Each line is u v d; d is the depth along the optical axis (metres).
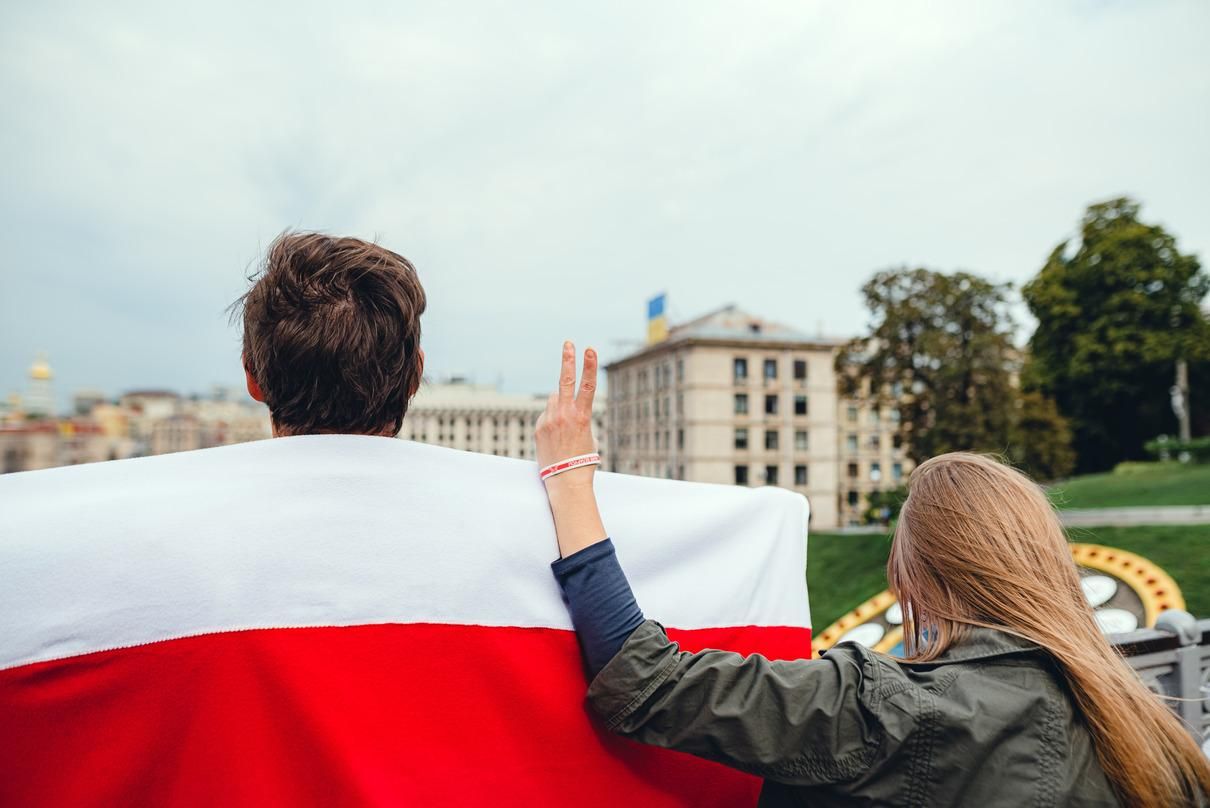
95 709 0.96
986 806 1.01
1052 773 1.02
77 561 0.97
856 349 30.45
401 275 1.17
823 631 21.30
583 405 1.25
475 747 1.10
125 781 0.95
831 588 25.44
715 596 1.42
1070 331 39.75
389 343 1.12
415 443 1.19
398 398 1.19
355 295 1.11
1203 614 15.30
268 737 0.99
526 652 1.16
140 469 1.07
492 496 1.21
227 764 0.98
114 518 1.00
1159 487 28.69
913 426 29.42
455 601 1.12
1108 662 1.14
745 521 1.51
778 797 1.18
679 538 1.41
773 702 1.07
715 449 60.94
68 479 1.05
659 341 71.06
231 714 0.99
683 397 62.69
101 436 141.00
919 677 1.12
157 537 1.00
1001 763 1.02
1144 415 40.06
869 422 66.75
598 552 1.18
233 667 0.99
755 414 61.75
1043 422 28.69
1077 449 42.53
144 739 0.97
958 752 1.03
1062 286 39.59
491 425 127.50
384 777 1.03
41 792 0.94
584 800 1.17
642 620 1.17
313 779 1.00
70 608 0.96
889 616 18.56
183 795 0.97
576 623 1.18
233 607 1.01
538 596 1.19
